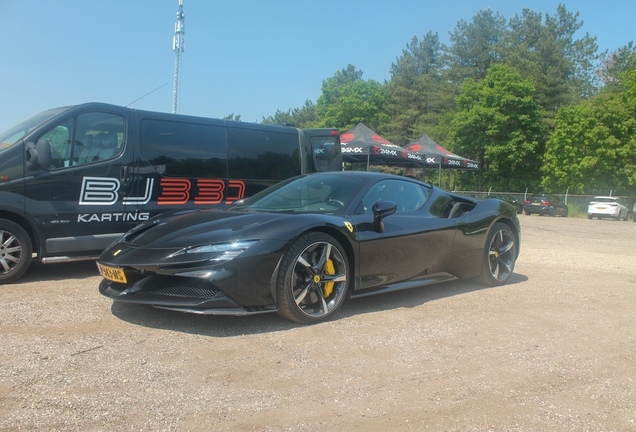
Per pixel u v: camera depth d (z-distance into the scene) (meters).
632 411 2.28
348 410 2.20
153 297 3.24
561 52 44.31
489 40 49.31
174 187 6.03
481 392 2.43
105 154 5.49
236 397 2.28
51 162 5.03
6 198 4.78
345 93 54.53
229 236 3.24
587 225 20.42
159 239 3.38
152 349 2.87
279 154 7.27
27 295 4.21
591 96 46.56
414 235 4.11
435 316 3.77
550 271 6.17
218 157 6.50
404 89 52.41
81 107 5.38
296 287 3.40
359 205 3.96
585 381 2.62
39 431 1.92
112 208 5.50
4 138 5.14
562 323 3.71
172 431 1.96
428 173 44.97
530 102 37.03
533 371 2.72
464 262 4.64
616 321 3.83
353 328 3.38
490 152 37.28
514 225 5.16
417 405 2.27
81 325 3.29
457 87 47.66
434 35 56.91
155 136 5.92
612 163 33.72
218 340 3.05
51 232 5.07
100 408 2.13
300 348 2.95
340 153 8.20
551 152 36.19
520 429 2.08
